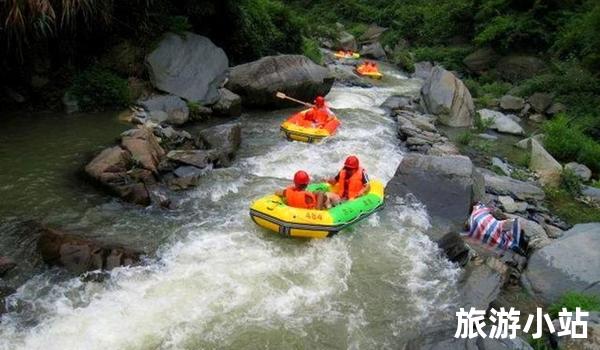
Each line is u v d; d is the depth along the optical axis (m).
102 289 6.45
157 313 6.15
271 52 18.31
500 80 21.69
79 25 12.38
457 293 7.00
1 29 10.48
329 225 7.83
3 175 8.88
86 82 12.38
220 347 5.73
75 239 7.05
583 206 10.78
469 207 9.20
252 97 14.47
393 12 34.25
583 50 18.41
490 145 14.26
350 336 6.07
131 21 13.39
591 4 20.28
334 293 6.81
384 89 20.64
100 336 5.74
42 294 6.28
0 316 5.89
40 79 12.14
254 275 7.01
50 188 8.64
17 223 7.55
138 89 13.07
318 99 13.13
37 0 10.13
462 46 26.67
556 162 12.45
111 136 10.92
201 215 8.43
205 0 14.93
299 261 7.42
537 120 17.23
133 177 9.07
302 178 8.03
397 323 6.36
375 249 7.89
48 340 5.62
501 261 7.80
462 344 5.66
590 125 14.92
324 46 31.03
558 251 7.73
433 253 7.90
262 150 11.59
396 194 9.52
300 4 40.94
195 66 13.69
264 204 8.02
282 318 6.26
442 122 16.11
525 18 21.38
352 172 8.80
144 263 7.02
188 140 11.35
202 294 6.54
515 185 11.05
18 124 11.13
